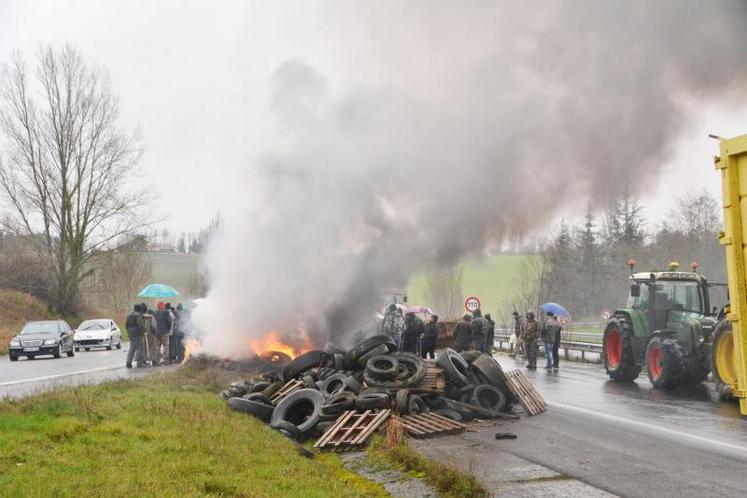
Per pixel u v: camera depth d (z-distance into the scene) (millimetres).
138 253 59719
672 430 10492
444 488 7055
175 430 8867
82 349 37688
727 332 13211
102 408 10031
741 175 5020
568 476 7668
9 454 7023
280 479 6906
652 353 16281
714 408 12812
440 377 12117
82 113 44312
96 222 45750
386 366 12633
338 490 6773
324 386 12461
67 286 46250
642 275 18047
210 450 7902
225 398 12656
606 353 18609
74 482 6227
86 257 46438
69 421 8680
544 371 21406
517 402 12844
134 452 7555
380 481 7594
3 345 33031
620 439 9812
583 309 45844
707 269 32875
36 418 8852
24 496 5715
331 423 10492
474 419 11602
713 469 7969
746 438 9820
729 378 13344
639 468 8031
